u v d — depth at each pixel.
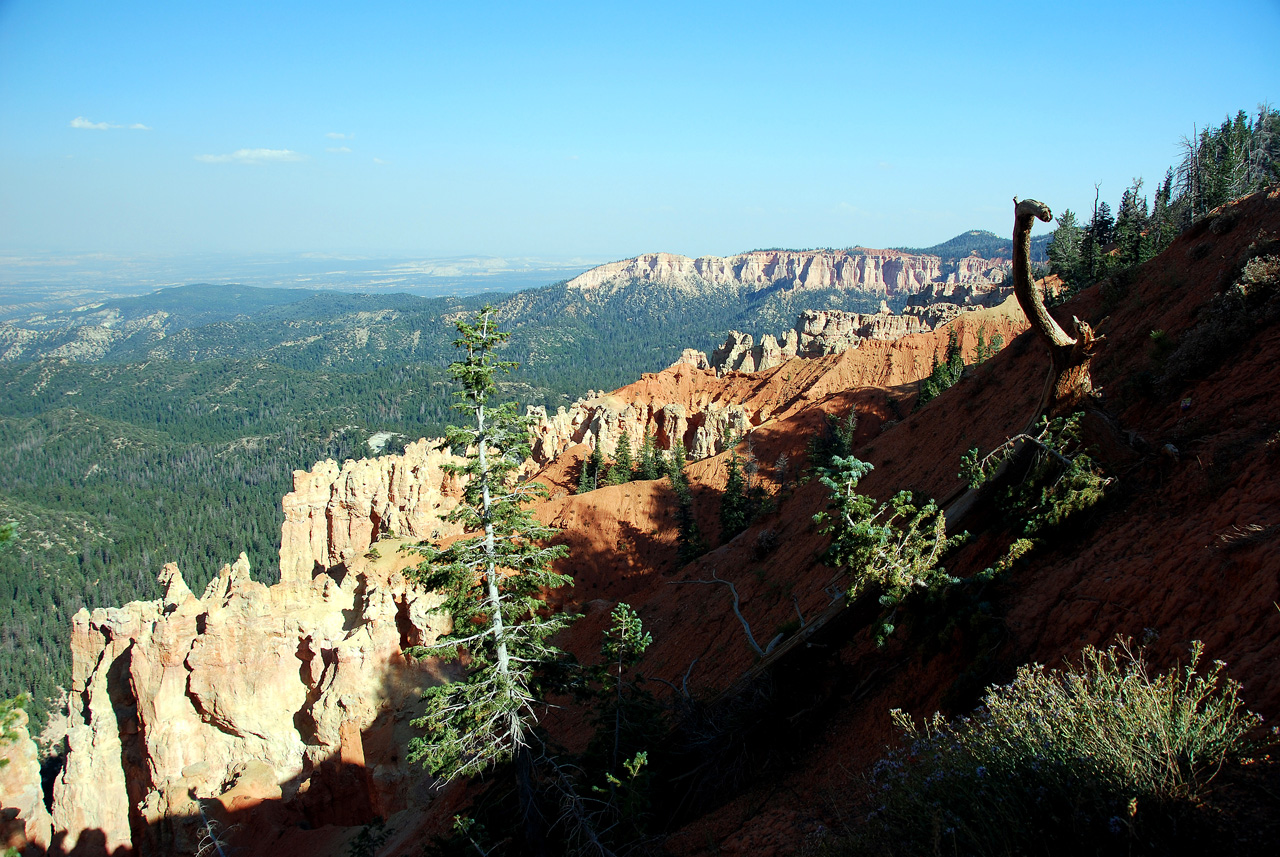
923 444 36.44
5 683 116.06
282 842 34.78
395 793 35.06
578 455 102.50
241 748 38.94
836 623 17.81
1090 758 7.29
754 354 151.38
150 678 38.75
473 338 20.86
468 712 19.55
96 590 154.38
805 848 10.82
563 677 21.97
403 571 21.02
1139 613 11.48
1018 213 15.38
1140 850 6.59
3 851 31.34
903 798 8.48
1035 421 17.83
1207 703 8.21
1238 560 10.43
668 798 18.17
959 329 110.94
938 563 18.59
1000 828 7.24
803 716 17.16
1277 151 81.88
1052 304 37.38
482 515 20.83
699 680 27.83
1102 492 15.29
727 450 78.44
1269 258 17.92
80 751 38.09
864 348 112.44
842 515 17.52
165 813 36.16
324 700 37.09
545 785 19.70
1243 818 6.55
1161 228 72.88
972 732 8.62
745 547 39.78
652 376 124.31
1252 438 13.31
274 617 39.16
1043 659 12.41
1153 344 21.98
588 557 63.88
